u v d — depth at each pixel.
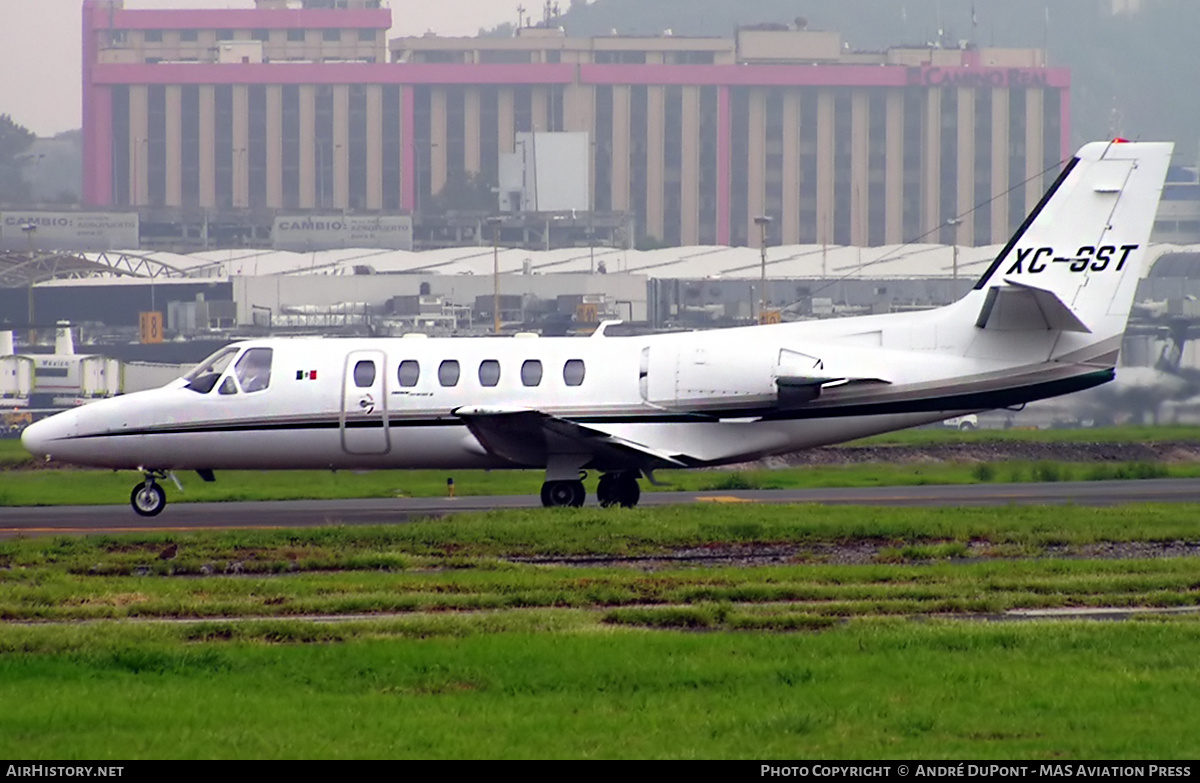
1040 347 103.06
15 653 54.78
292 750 41.50
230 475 143.75
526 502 118.00
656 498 119.44
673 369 104.50
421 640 56.47
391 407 106.94
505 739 42.59
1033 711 45.41
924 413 104.25
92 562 79.94
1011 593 67.31
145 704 46.91
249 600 67.25
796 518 91.38
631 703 46.94
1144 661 51.94
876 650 54.19
